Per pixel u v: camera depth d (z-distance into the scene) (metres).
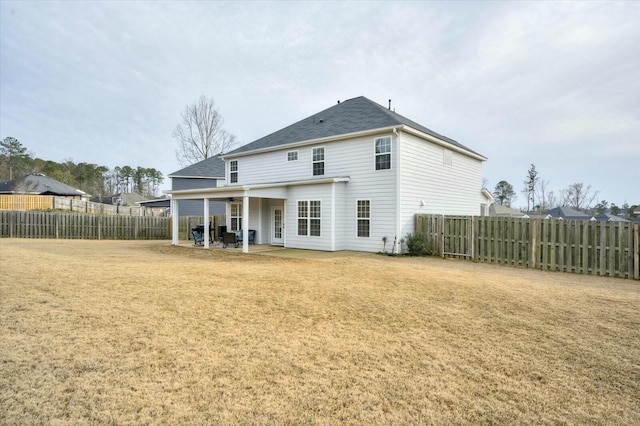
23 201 29.44
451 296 6.12
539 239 10.16
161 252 13.60
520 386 3.01
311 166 16.20
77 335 3.98
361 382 3.04
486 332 4.36
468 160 18.98
